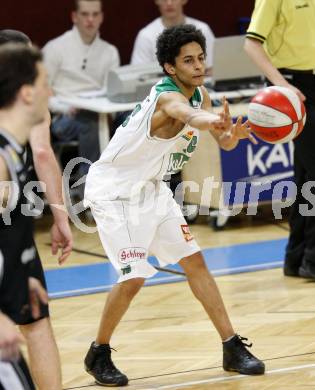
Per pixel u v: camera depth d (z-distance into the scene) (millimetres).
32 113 6246
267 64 12586
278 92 9305
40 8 20234
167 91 9258
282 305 12398
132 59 19141
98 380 9875
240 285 13586
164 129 9344
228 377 9758
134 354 10766
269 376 9688
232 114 16688
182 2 18766
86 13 18672
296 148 12930
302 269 13664
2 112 6227
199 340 11133
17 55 6156
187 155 9812
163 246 9852
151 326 11805
